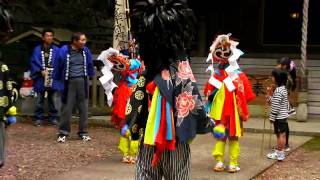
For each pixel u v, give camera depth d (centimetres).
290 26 1628
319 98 1055
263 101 997
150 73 337
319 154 703
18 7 1262
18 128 876
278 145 653
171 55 329
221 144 572
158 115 326
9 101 427
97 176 549
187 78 326
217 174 561
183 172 336
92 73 775
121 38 821
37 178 538
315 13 1579
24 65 1199
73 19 1347
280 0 1619
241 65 1285
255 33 1546
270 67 1257
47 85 903
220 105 559
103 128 895
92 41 1238
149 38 328
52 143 739
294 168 615
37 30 1063
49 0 1328
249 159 645
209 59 572
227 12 1541
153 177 344
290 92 962
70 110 750
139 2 332
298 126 897
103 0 1365
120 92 604
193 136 325
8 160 620
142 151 342
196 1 1420
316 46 1561
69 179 535
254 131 863
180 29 327
